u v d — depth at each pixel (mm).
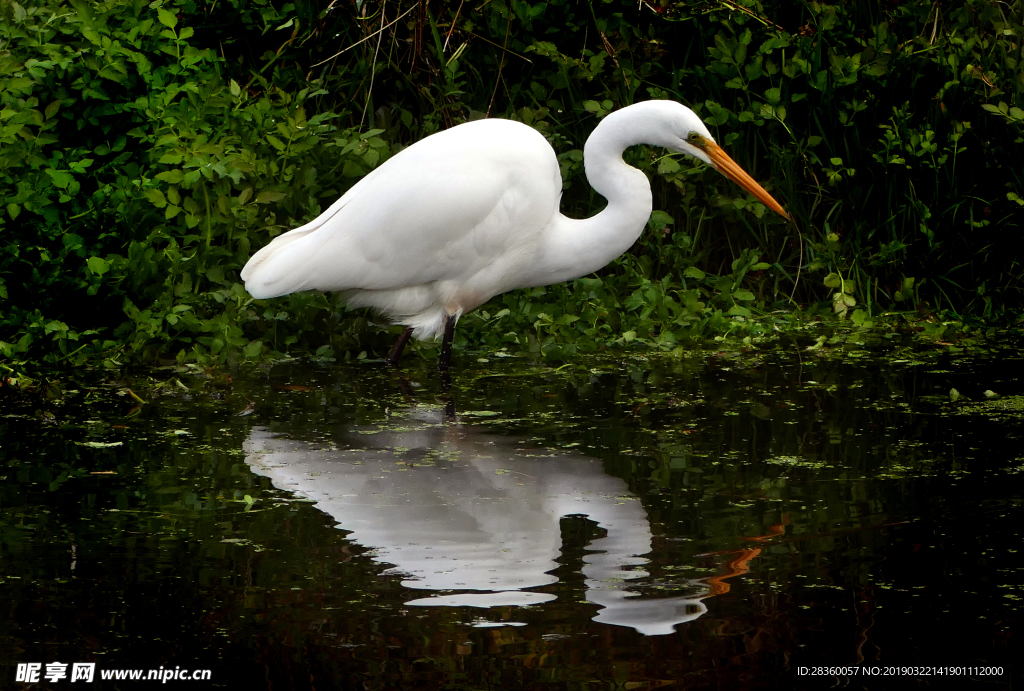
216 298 10820
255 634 5344
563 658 5137
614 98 13016
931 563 6113
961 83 12797
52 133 10742
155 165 11305
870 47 12891
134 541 6434
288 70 13117
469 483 7438
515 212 9820
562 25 13328
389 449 8141
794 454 7965
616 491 7273
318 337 11094
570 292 12086
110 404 9227
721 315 11594
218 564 6117
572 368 10477
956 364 10523
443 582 5895
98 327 10875
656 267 12797
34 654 5160
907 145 12398
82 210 11000
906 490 7227
